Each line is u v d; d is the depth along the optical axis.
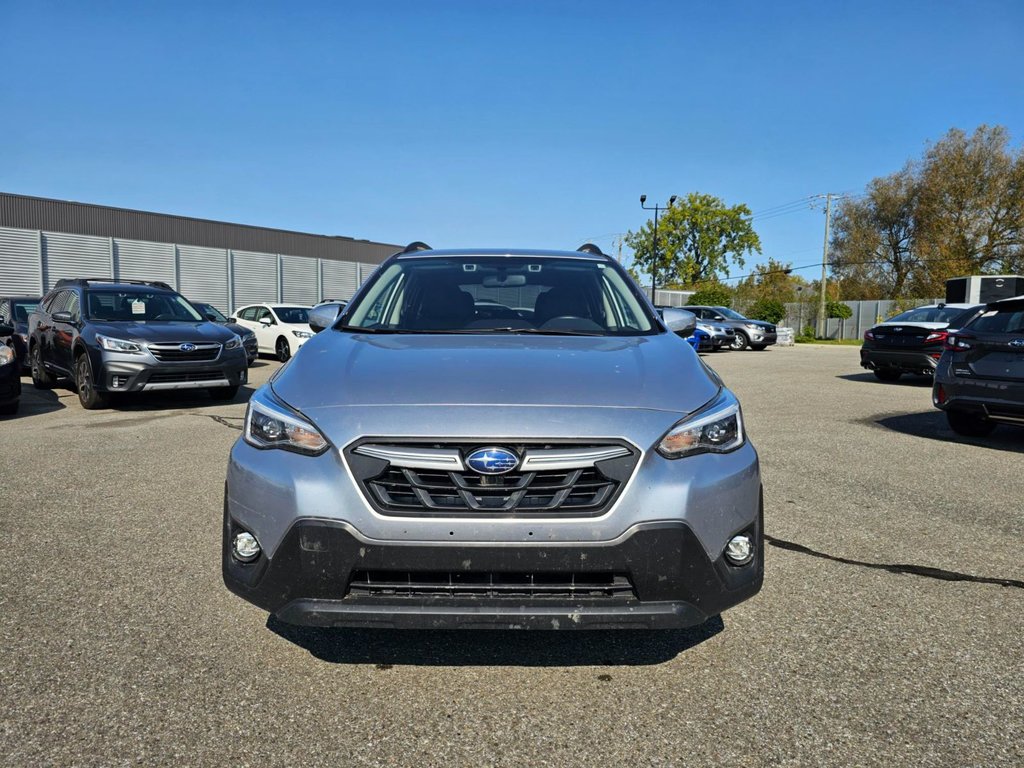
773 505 4.96
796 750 2.27
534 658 2.85
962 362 7.13
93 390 9.11
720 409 2.65
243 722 2.40
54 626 3.07
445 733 2.35
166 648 2.89
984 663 2.82
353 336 3.39
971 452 6.78
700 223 68.94
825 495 5.23
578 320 3.68
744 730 2.37
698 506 2.40
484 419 2.41
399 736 2.33
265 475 2.48
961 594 3.48
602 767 2.18
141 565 3.78
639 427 2.44
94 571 3.69
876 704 2.53
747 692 2.61
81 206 31.08
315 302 40.94
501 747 2.28
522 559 2.31
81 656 2.82
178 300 10.80
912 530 4.43
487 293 3.89
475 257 4.30
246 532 2.54
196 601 3.34
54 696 2.54
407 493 2.37
